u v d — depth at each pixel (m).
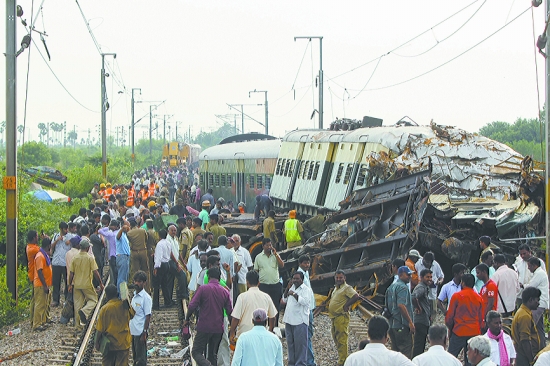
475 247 15.39
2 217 22.97
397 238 15.43
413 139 19.59
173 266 17.66
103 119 48.12
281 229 23.09
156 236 19.33
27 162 78.38
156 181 53.91
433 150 19.27
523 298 9.59
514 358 8.88
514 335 9.52
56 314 17.30
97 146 177.50
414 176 16.22
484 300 10.84
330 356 12.89
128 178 63.84
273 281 14.12
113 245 18.02
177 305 17.98
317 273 17.77
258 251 22.48
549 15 13.99
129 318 10.90
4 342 14.78
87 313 14.96
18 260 22.62
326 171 24.69
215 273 11.30
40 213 26.91
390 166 19.00
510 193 18.06
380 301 15.93
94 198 33.84
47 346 14.16
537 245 15.91
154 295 17.64
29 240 15.90
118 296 10.95
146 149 161.62
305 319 11.31
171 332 15.27
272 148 33.84
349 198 19.02
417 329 11.09
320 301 17.19
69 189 48.22
